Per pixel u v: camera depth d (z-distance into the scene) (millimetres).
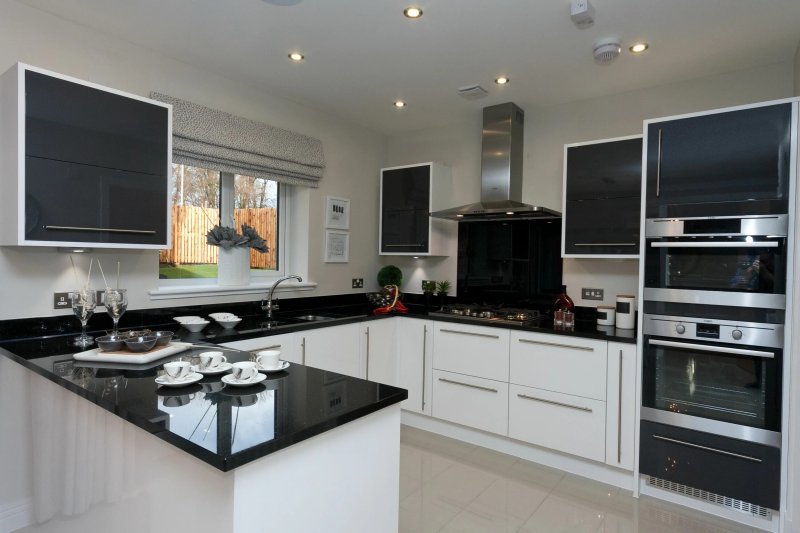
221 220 3367
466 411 3367
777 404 2275
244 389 1540
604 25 2430
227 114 3160
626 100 3367
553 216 3494
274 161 3469
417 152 4465
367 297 4375
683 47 2666
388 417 1523
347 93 3504
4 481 2137
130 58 2715
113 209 2330
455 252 4141
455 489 2730
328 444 1303
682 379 2543
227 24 2500
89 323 2562
